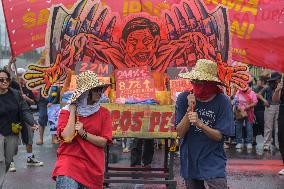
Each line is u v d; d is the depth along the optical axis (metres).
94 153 5.39
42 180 9.58
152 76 8.27
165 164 8.56
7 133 7.90
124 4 8.24
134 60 8.28
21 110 8.07
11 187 8.94
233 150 14.59
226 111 5.52
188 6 8.17
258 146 15.73
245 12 7.90
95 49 8.20
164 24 8.25
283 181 9.72
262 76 14.88
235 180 9.78
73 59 8.14
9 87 8.06
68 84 7.98
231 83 7.89
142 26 8.27
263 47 7.89
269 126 14.43
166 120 7.47
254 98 14.66
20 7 7.99
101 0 8.20
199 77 5.41
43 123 15.25
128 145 13.70
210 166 5.50
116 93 7.96
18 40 8.05
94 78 5.36
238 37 7.94
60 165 5.32
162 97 7.96
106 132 5.46
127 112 7.46
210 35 8.08
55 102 14.37
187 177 5.58
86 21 8.16
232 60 7.98
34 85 8.02
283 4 7.77
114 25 8.24
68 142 5.32
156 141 14.33
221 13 8.00
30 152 11.13
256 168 11.25
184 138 5.62
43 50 8.51
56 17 8.05
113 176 8.23
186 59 8.23
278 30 7.82
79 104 5.41
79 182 5.30
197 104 5.54
